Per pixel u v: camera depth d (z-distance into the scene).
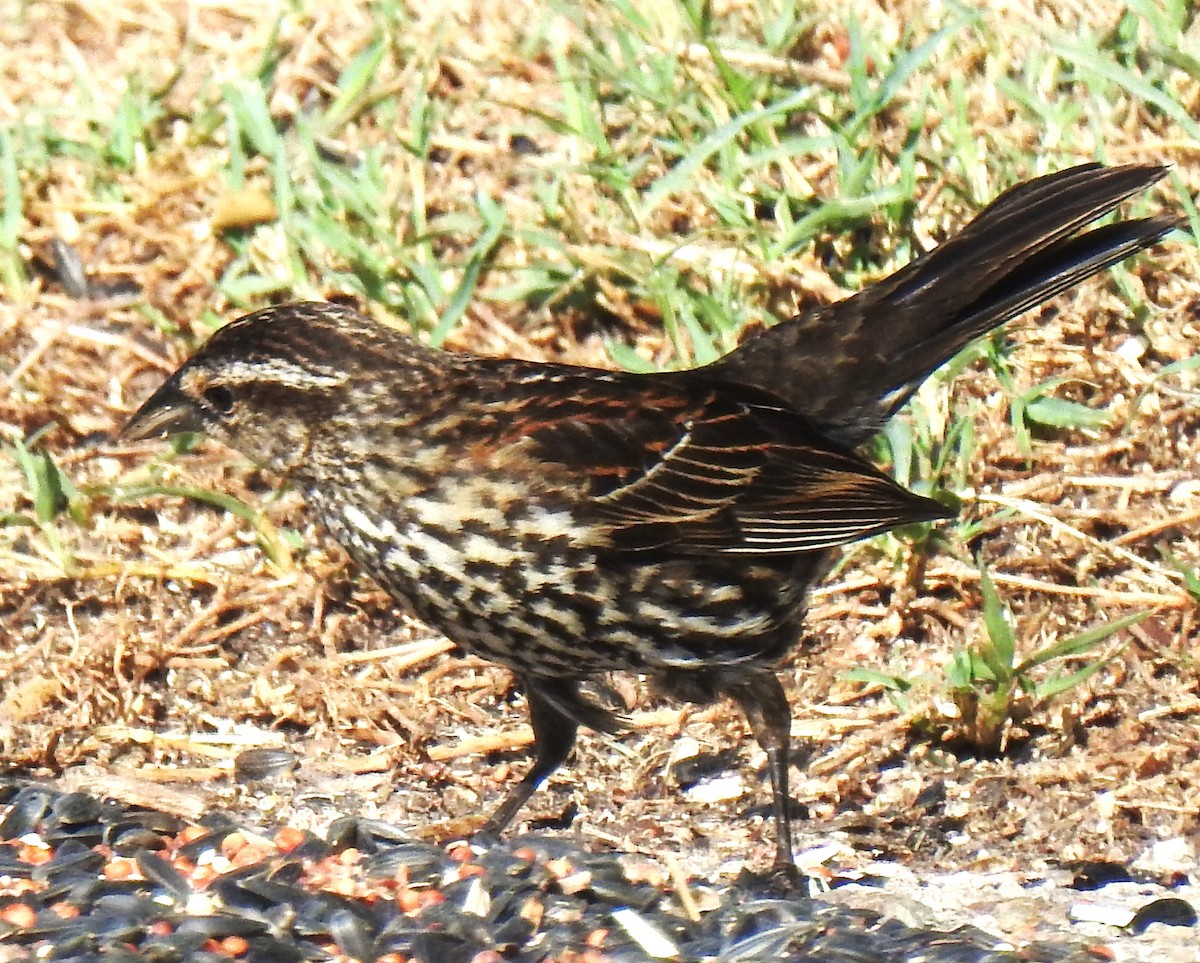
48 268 13.78
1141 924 9.66
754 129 13.26
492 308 13.06
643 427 10.08
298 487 10.37
